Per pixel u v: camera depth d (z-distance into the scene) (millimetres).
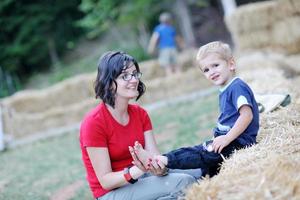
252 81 7062
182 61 14672
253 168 3111
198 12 21375
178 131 8164
